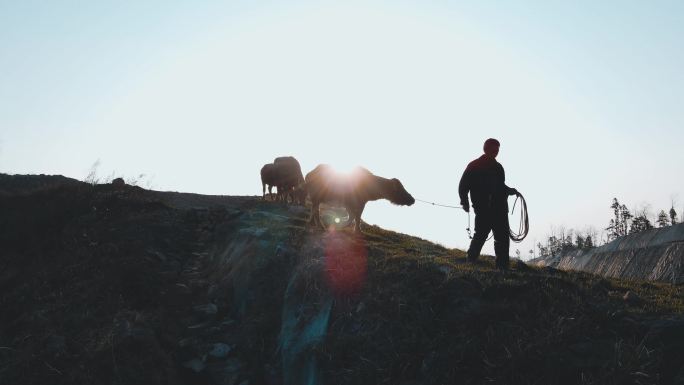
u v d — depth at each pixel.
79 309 11.27
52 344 9.70
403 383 6.91
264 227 13.38
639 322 6.67
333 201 13.02
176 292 12.23
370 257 9.87
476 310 7.40
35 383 8.85
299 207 17.09
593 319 6.90
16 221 16.42
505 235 9.45
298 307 9.11
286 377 8.19
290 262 10.81
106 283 12.21
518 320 7.09
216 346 9.59
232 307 11.16
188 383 9.05
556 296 7.55
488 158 9.59
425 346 7.22
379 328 7.77
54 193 18.86
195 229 16.81
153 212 17.67
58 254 14.40
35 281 12.94
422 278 8.43
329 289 8.90
